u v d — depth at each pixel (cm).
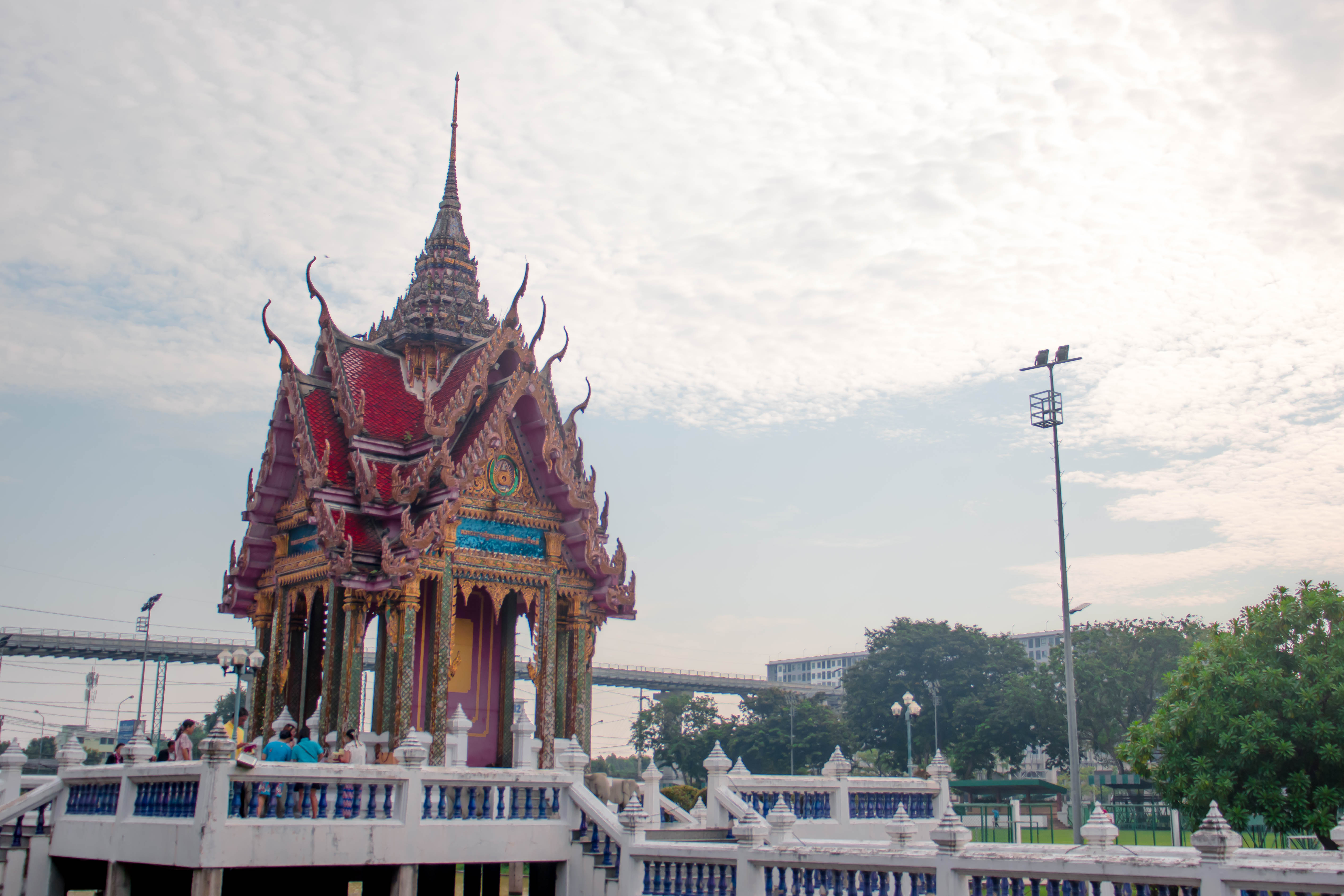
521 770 2203
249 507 3084
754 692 14250
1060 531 4878
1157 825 6316
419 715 2969
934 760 3142
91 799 2177
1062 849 1524
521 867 3069
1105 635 9731
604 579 3162
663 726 13362
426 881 2383
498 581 2948
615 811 2300
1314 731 3878
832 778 2853
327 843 1886
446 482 2850
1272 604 4256
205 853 1739
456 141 3684
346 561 2692
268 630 3117
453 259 3472
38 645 9088
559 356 3181
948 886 1580
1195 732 4153
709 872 1966
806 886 1794
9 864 2177
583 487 3133
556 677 3072
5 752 2341
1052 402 4959
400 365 3303
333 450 2953
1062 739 9412
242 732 2473
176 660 9806
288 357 3033
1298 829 3906
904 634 10681
